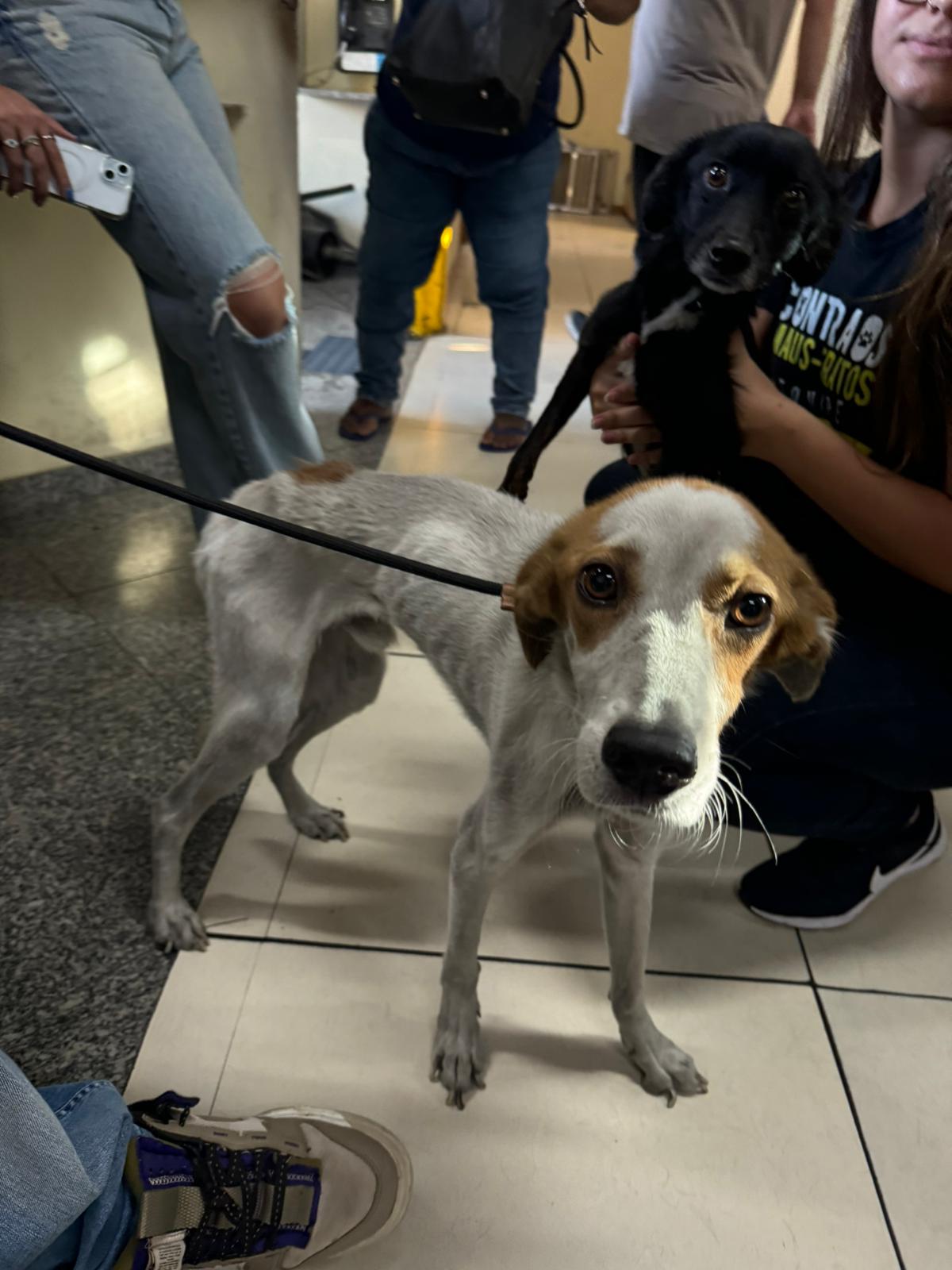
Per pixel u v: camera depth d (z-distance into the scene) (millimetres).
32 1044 1374
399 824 1831
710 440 1413
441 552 1382
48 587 2365
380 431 3291
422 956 1577
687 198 1439
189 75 1980
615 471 1921
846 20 1628
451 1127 1332
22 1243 836
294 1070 1385
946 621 1473
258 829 1789
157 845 1536
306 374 3666
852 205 1605
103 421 2859
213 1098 1333
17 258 2512
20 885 1617
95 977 1482
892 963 1618
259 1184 1114
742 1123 1362
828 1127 1364
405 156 2863
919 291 1219
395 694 2156
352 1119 1287
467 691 1374
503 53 2449
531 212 2957
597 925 1655
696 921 1668
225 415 1991
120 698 2039
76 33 1678
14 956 1499
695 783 863
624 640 914
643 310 1521
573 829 1848
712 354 1428
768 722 1438
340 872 1716
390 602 1436
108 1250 970
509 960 1582
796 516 1562
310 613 1492
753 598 932
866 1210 1269
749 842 1832
